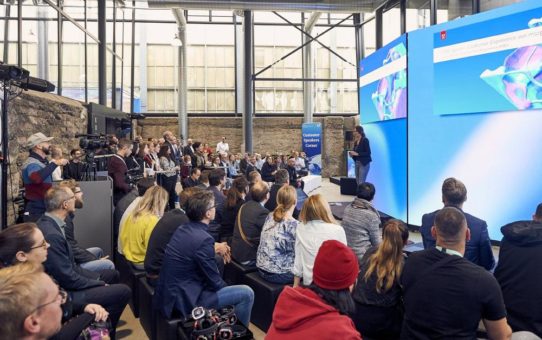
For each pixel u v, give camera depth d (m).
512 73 3.83
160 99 13.84
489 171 4.09
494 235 4.09
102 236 3.67
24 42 9.59
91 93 9.75
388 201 5.70
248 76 11.34
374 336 1.90
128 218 2.98
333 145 14.14
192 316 2.05
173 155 7.81
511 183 3.91
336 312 1.14
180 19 12.21
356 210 2.93
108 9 11.13
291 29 14.29
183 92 12.84
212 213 2.24
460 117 4.34
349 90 14.51
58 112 6.14
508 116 3.89
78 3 8.98
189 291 2.11
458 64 4.31
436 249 1.58
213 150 13.42
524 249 1.84
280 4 8.30
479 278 1.45
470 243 2.29
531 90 3.68
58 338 1.58
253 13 13.91
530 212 3.78
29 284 0.95
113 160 4.53
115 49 11.08
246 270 2.97
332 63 14.30
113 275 2.83
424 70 4.71
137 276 2.85
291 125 14.16
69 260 2.24
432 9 5.71
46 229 2.21
